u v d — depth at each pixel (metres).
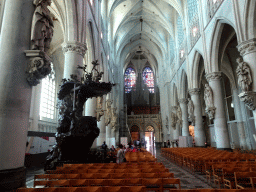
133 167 6.14
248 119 19.83
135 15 29.61
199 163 8.73
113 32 28.58
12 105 4.26
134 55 44.09
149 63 46.38
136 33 34.16
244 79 9.59
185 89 24.70
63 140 7.00
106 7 22.19
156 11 27.70
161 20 28.91
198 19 17.61
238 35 10.60
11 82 4.33
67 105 7.80
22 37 4.64
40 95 17.31
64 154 7.37
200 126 18.98
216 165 6.16
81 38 10.62
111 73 27.34
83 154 7.57
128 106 43.31
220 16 12.98
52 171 5.29
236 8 10.81
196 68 19.45
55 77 21.83
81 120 7.18
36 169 9.94
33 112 16.12
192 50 19.39
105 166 6.09
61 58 22.09
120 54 37.69
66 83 7.55
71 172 5.28
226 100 23.75
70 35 10.18
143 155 10.95
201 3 16.75
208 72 15.19
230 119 22.97
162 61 36.97
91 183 4.12
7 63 4.39
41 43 4.84
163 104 36.00
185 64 22.22
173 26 27.70
